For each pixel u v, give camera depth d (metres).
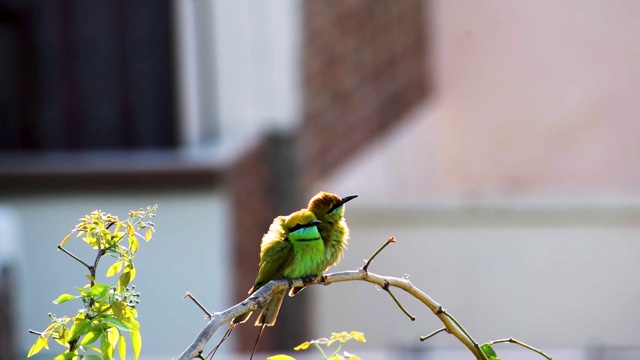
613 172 20.62
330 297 17.45
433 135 20.73
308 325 16.36
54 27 14.22
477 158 20.89
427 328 17.52
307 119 15.53
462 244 17.61
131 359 12.71
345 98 17.11
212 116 14.94
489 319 17.55
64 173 13.50
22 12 14.19
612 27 20.55
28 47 14.24
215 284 13.52
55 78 14.28
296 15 15.04
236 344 13.89
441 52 21.08
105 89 14.28
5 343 11.22
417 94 20.38
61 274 13.48
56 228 13.56
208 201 13.52
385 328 17.48
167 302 13.55
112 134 14.32
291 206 15.08
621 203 17.36
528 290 17.50
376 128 18.55
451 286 17.61
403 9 19.69
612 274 17.36
